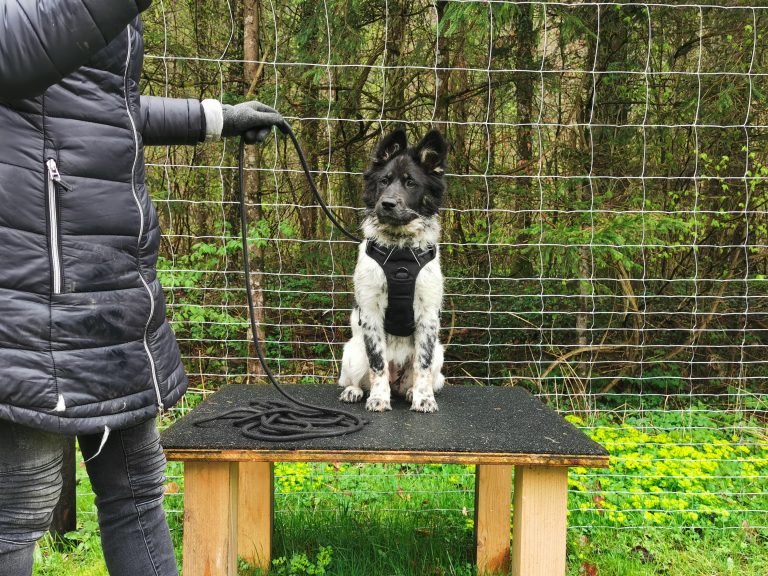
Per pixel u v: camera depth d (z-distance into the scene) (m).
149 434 1.69
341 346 6.56
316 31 5.48
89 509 3.15
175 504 3.25
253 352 6.23
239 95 6.11
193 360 6.17
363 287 2.79
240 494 2.61
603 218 4.90
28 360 1.30
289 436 2.11
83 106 1.37
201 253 5.33
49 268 1.33
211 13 6.90
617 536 2.92
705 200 5.97
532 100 6.13
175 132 1.98
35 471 1.39
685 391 6.03
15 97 1.21
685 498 3.30
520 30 5.68
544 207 5.45
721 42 5.67
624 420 4.88
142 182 1.55
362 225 3.10
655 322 6.27
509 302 6.42
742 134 5.53
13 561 1.40
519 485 2.09
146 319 1.52
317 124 6.64
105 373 1.40
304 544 2.83
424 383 2.75
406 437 2.18
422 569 2.61
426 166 3.03
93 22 1.18
